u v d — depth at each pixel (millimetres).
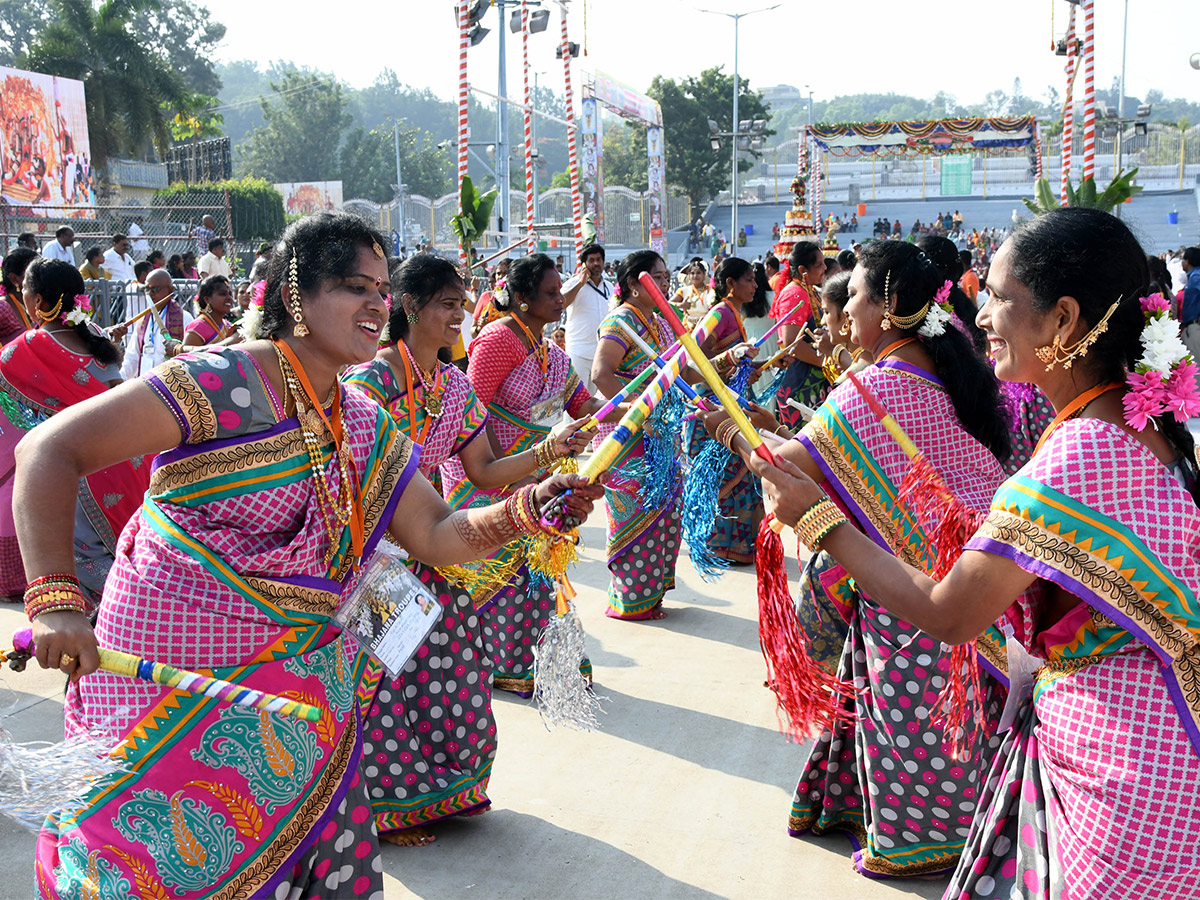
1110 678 1973
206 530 2170
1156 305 1965
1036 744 2174
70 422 2031
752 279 6055
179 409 2104
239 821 2172
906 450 2738
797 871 3348
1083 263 1990
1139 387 1961
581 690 2654
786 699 2475
